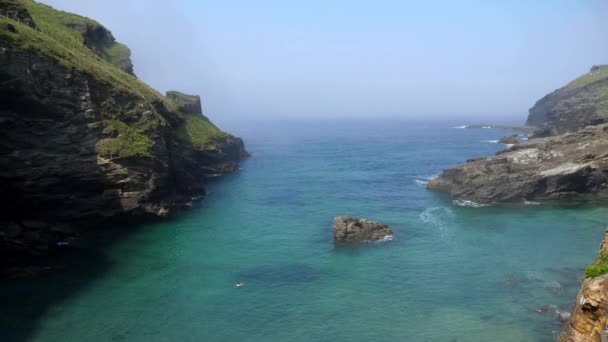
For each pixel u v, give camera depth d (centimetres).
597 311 2169
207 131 11831
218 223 6375
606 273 2383
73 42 9162
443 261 4759
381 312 3697
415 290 4084
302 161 13200
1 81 5062
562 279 4197
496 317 3538
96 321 3553
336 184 9319
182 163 8569
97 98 6425
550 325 3378
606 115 11969
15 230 4947
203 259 4959
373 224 5659
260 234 5853
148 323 3541
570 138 8256
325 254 5069
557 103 18088
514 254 4900
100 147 6081
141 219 6309
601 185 7106
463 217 6481
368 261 4825
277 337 3347
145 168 6450
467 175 7875
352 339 3300
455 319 3538
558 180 7088
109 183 6041
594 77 17538
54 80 5744
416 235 5675
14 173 5156
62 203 5653
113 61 11794
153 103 8900
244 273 4562
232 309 3784
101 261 4853
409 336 3319
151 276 4472
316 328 3469
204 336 3359
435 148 16300
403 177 10050
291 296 4022
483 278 4288
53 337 3303
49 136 5603
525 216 6412
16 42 5353
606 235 3098
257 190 8794
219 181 9869
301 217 6675
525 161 7731
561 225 5912
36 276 4403
